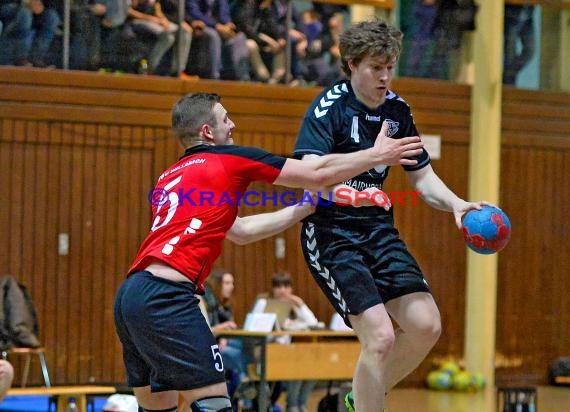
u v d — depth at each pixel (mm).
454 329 24500
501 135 25109
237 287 22516
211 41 22359
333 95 8945
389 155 8227
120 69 21750
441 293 24438
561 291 25562
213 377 7945
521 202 25297
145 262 8148
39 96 21109
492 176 24547
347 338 19234
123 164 21781
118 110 21641
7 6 20875
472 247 8805
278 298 19531
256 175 8305
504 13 25016
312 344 17562
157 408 8727
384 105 9039
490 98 24531
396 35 8719
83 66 21484
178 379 7938
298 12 23109
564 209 25625
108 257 21641
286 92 22953
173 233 8164
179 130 8672
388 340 8516
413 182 9430
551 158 25562
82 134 21453
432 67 24562
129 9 21672
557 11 25531
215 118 8633
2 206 20938
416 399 21562
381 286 8875
